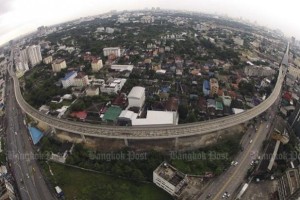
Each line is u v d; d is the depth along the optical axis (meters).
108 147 191.50
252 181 157.88
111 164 171.75
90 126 193.50
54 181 160.12
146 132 183.75
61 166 174.00
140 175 156.62
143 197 147.38
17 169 176.25
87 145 194.50
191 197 145.62
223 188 152.38
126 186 155.00
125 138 179.38
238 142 194.88
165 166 158.38
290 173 139.50
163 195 148.62
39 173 171.12
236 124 198.88
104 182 159.00
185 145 192.38
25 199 149.88
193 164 170.75
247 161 175.88
